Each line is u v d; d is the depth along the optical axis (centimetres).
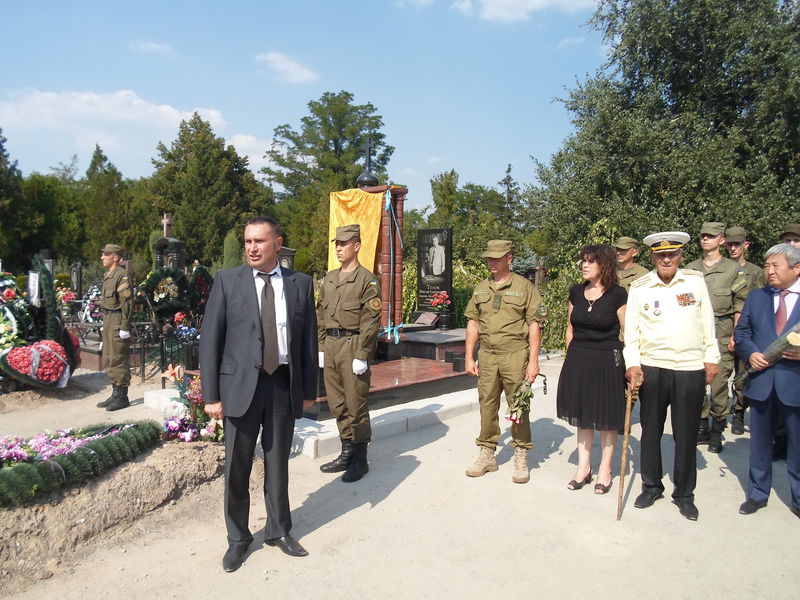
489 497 434
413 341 995
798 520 401
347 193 946
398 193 930
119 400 739
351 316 475
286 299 348
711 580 318
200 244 3878
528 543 359
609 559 340
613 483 469
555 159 1562
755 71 1380
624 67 1547
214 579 316
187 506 402
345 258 495
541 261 1616
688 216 1288
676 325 405
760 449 412
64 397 796
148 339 959
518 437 470
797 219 1219
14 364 754
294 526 384
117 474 392
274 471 347
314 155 5050
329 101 4994
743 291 561
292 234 3675
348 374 470
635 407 759
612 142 1342
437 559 339
